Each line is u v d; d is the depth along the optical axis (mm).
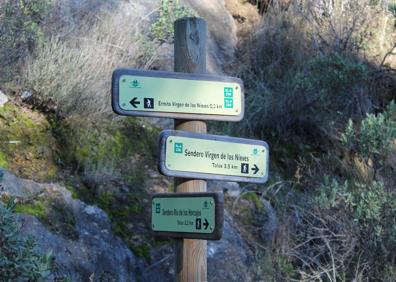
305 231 6688
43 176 5949
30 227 5254
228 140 3598
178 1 8523
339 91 8484
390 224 6340
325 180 6863
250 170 3648
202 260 3525
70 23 7648
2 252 3744
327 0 9945
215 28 9734
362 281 6242
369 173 7750
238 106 3664
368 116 7121
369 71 9211
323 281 6250
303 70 8727
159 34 8266
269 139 8430
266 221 7102
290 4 9906
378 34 10180
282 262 6215
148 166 6930
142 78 3502
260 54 9398
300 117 8555
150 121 7520
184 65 3691
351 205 6516
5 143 6008
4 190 5266
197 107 3588
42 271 3881
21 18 6781
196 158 3502
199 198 3404
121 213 6223
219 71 9094
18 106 6395
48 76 6504
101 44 7484
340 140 7926
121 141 6914
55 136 6375
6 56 6512
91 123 6730
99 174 6328
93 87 6773
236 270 6273
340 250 6383
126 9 8516
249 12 10398
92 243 5637
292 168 8188
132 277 5758
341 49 9438
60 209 5656
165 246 6184
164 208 3529
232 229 6766
